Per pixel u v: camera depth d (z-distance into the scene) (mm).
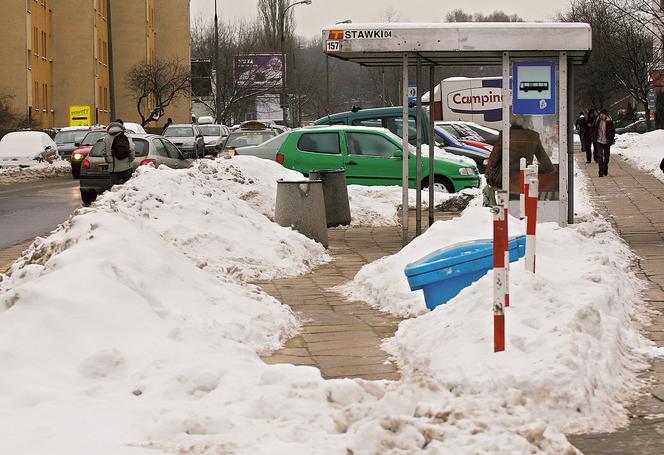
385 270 12906
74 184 40281
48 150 49500
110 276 9680
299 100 113375
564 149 17125
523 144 17062
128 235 10961
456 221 13383
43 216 26625
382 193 23422
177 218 15922
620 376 8141
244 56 103500
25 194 34562
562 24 16469
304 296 13047
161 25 105938
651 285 12820
